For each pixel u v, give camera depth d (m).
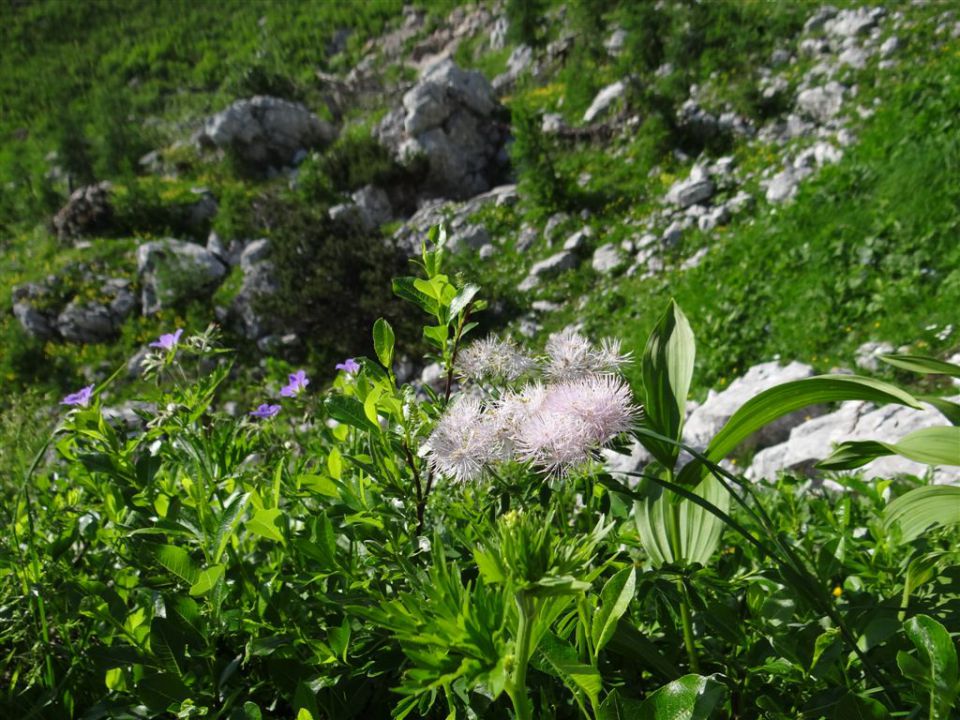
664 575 1.55
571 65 29.27
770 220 13.88
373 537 1.56
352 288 18.19
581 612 1.20
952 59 15.81
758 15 24.28
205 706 1.46
